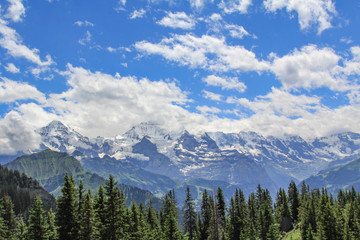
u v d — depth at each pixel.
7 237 86.31
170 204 115.19
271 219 118.75
